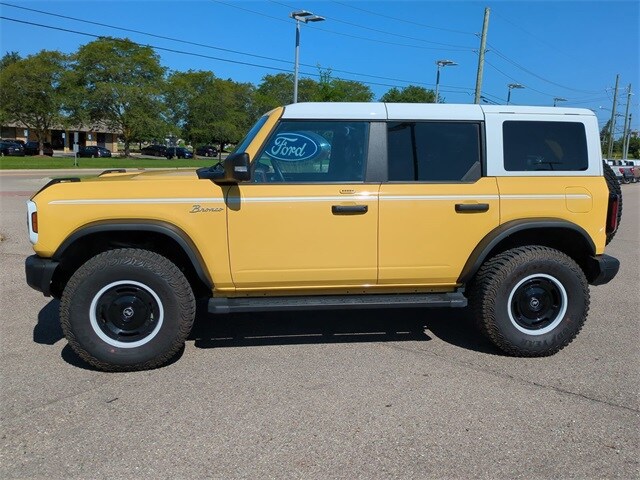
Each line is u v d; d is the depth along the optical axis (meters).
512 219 4.47
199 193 4.19
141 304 4.18
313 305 4.32
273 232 4.26
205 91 71.19
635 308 6.13
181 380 4.09
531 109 4.58
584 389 3.97
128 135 61.09
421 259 4.43
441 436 3.33
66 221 4.08
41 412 3.60
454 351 4.71
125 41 59.34
